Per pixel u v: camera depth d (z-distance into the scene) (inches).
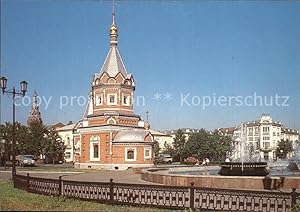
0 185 979.3
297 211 469.7
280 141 4510.3
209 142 3892.7
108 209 528.1
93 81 2417.6
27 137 3299.7
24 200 618.8
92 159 2340.1
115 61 2406.5
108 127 2288.4
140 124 2433.6
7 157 2918.3
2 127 2933.1
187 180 815.1
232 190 514.3
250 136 4714.6
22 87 1122.0
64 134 4104.3
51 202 585.9
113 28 2429.9
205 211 510.9
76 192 651.5
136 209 533.3
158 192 559.2
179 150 4047.7
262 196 497.7
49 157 3565.5
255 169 941.8
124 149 2252.7
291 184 745.0
